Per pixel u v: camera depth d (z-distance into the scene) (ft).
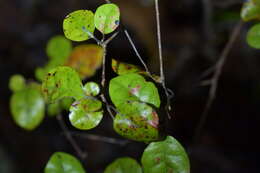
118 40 2.58
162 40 2.94
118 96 0.92
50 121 2.44
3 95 2.62
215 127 2.46
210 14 2.10
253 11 1.06
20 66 2.81
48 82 0.93
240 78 2.59
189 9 3.07
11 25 3.12
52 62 1.25
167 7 3.12
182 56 2.76
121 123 0.92
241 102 2.53
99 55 1.19
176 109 2.52
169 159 0.95
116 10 0.92
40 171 2.28
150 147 0.95
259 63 2.55
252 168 2.25
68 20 0.92
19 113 1.20
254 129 2.42
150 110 0.91
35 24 3.14
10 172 2.18
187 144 2.36
